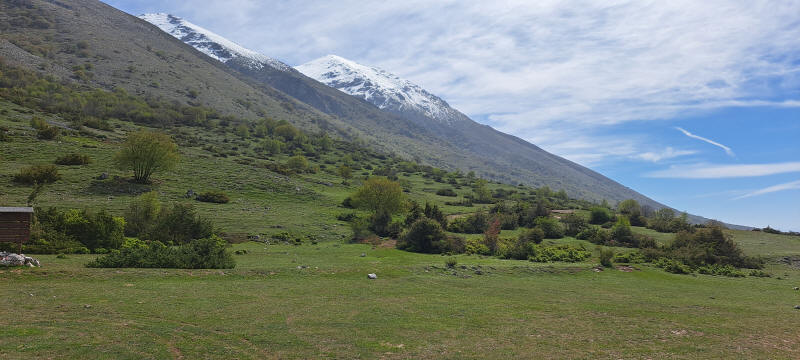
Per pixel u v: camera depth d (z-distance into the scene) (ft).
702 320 66.59
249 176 297.53
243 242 162.91
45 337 38.88
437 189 458.50
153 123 549.13
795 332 60.75
